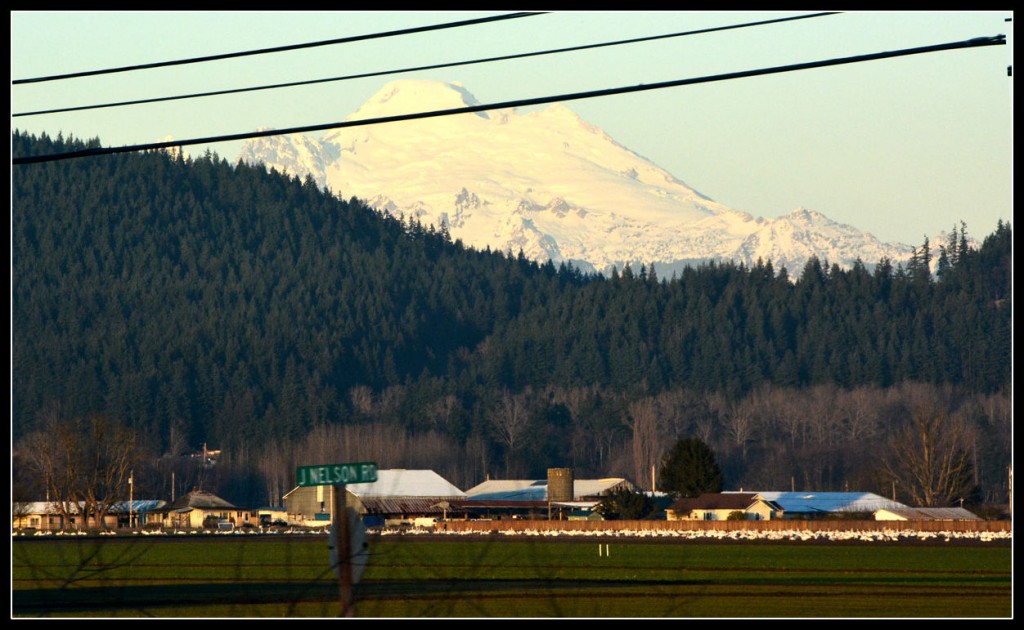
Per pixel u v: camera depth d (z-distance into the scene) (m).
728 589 123.12
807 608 105.75
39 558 145.25
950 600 114.31
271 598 96.38
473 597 101.88
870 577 143.25
